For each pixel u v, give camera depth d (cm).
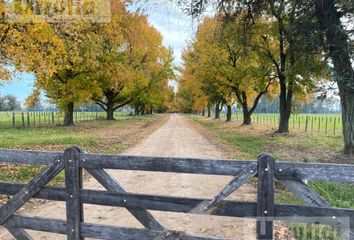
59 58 1330
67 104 3131
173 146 1716
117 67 3058
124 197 407
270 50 2317
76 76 2844
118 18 2492
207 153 1443
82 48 2247
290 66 1773
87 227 427
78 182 423
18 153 444
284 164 353
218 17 1595
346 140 1389
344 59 1223
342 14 1207
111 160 408
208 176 969
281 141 1909
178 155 1390
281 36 1936
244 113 3528
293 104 2647
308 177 348
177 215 618
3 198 705
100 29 2222
